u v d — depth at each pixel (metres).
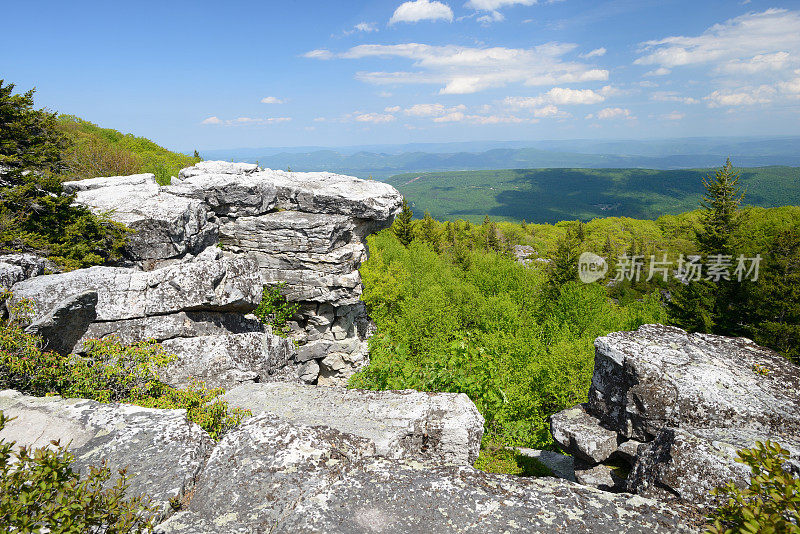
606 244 84.69
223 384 12.89
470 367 16.03
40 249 14.88
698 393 10.91
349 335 29.58
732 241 43.53
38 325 10.23
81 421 7.11
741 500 4.44
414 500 5.62
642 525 5.29
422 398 9.98
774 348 37.09
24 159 16.89
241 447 6.64
